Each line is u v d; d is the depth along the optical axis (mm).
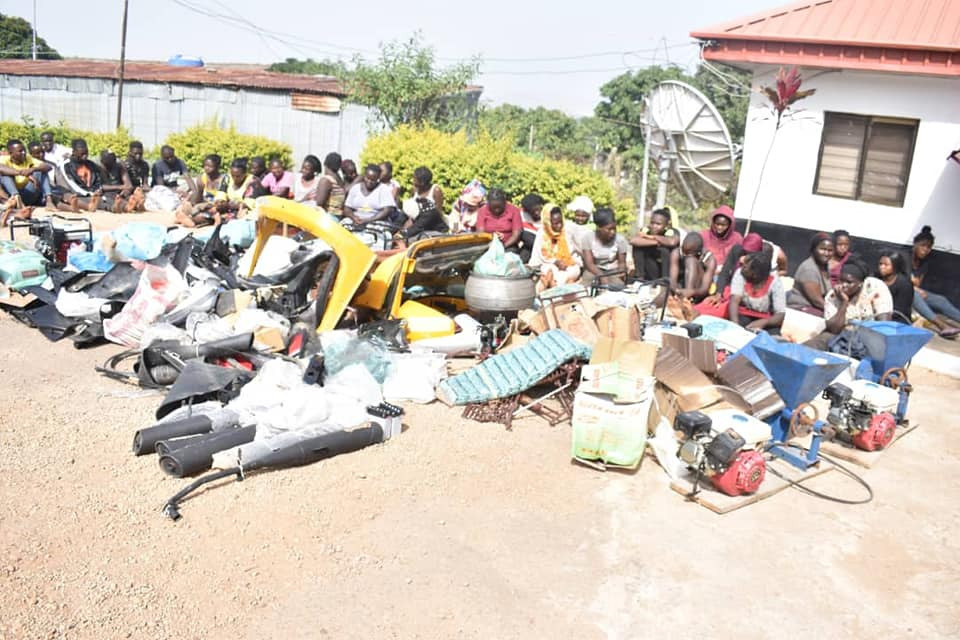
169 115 28234
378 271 7453
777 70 12328
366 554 4418
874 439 5984
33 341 7305
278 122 26500
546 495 5184
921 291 9984
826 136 12227
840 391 5980
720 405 5781
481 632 3879
